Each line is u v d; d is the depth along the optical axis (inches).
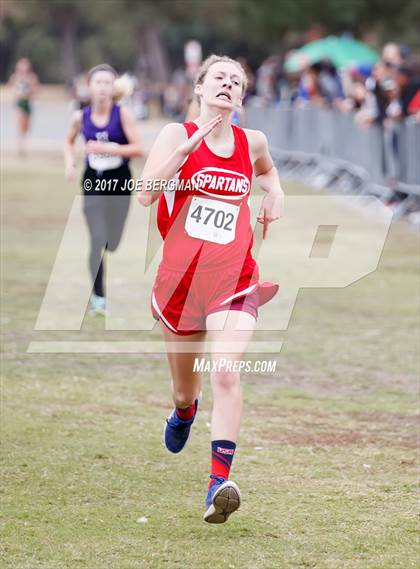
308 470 543.8
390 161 1512.1
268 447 578.9
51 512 482.3
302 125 2069.4
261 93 2645.2
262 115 2367.1
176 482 525.0
